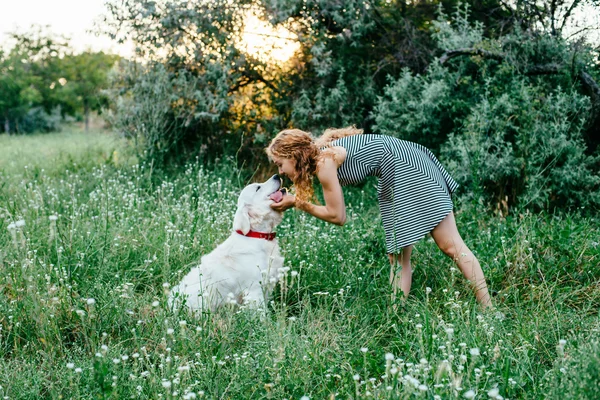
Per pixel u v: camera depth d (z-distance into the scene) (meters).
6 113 27.11
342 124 7.90
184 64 8.51
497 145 6.53
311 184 3.71
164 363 2.84
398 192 3.80
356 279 4.08
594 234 5.13
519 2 7.50
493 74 7.18
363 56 8.28
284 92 8.34
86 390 2.73
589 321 3.45
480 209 5.77
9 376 2.89
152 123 8.25
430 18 8.42
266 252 4.04
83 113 31.31
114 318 3.48
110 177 7.50
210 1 8.14
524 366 2.82
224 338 3.12
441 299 3.94
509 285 4.22
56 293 3.63
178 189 7.04
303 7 7.81
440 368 2.45
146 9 8.03
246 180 7.87
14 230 3.16
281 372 2.79
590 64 6.94
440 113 7.20
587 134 7.00
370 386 2.68
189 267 4.48
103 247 4.23
